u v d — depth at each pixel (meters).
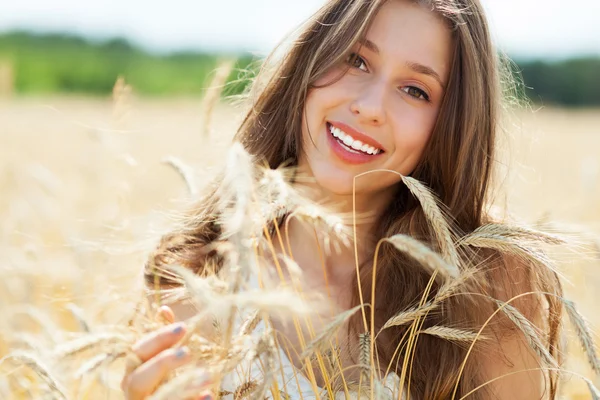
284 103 2.58
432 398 2.23
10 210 5.32
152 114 23.56
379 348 2.30
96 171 5.28
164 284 2.37
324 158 2.33
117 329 1.96
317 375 2.21
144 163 8.58
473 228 2.48
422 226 2.38
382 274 2.37
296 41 2.51
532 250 1.99
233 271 1.42
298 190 2.44
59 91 43.56
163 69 43.97
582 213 5.01
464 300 2.25
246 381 1.88
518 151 3.07
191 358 1.62
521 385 2.31
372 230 2.52
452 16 2.26
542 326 2.41
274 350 1.62
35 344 2.09
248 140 2.70
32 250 3.27
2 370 2.46
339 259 2.50
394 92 2.27
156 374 1.58
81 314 2.35
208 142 2.83
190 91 43.06
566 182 8.81
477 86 2.34
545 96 46.91
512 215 2.75
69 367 2.11
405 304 2.31
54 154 11.34
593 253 2.26
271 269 2.34
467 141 2.37
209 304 1.46
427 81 2.27
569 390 2.88
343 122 2.26
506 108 2.83
